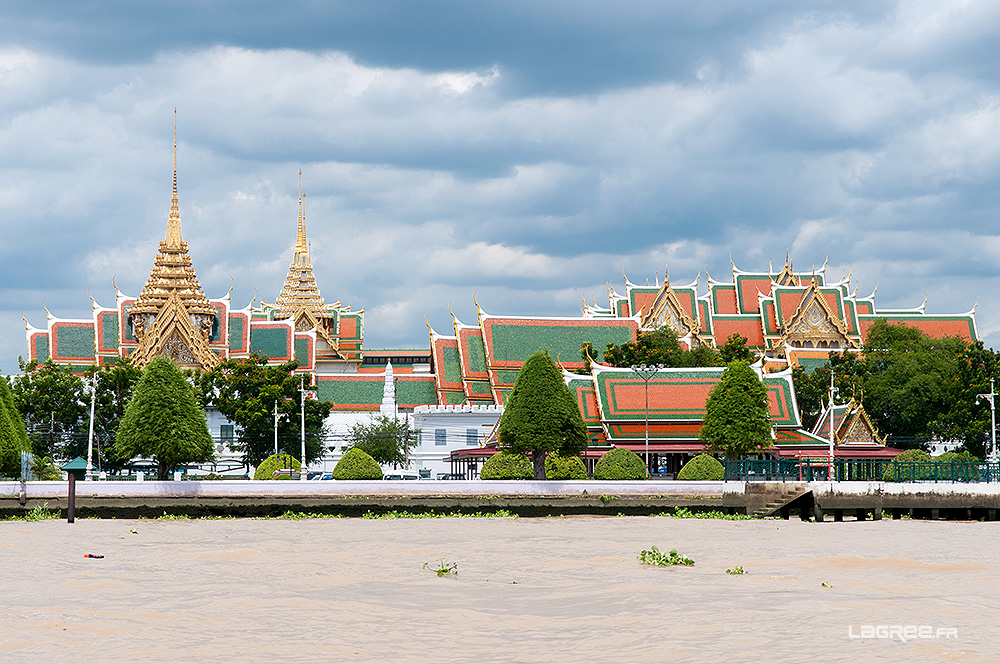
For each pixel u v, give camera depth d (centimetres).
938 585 5409
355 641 4041
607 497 11681
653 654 3819
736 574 5891
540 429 12262
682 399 15875
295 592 5238
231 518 11081
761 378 16338
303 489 11381
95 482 10981
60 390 17325
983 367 19312
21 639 4056
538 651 3888
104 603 4859
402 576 5875
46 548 7419
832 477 11712
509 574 5962
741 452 14388
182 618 4472
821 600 4881
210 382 18738
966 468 11419
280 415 17462
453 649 3922
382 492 11538
